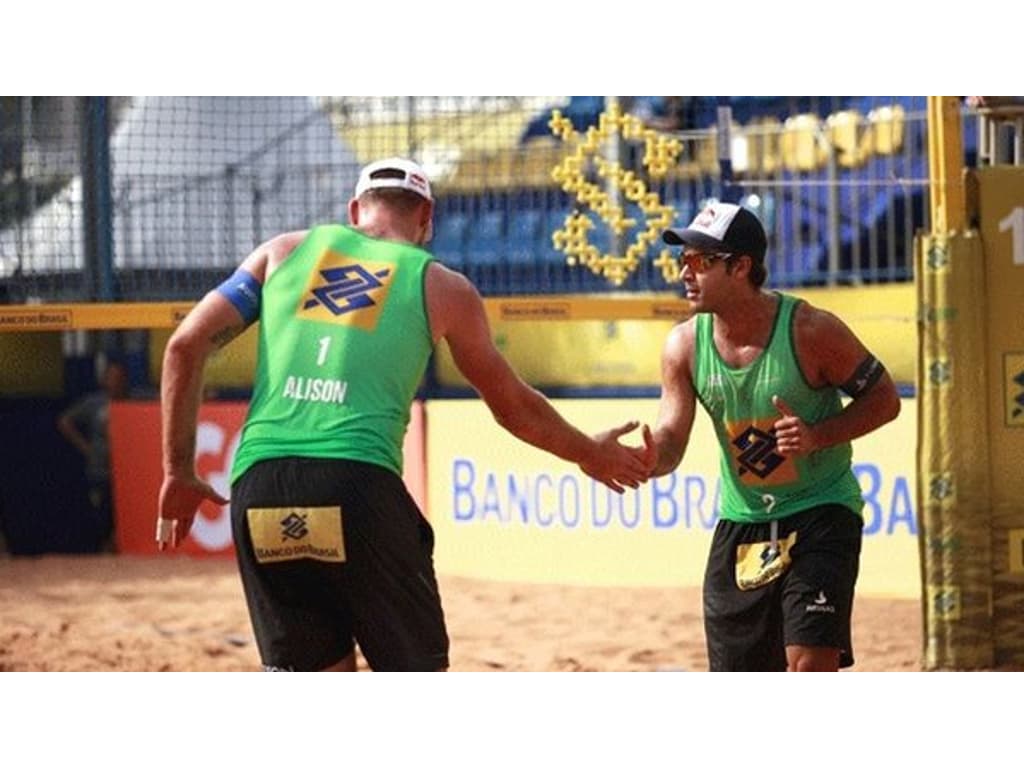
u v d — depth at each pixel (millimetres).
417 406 27312
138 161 31750
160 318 23078
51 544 31547
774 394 12461
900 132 28844
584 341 31078
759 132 27938
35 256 31109
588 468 11797
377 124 32375
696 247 12359
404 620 11086
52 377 34531
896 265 29281
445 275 11258
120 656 20203
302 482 10859
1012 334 16719
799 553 12508
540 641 20891
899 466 23344
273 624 11312
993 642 16703
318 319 11141
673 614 22531
